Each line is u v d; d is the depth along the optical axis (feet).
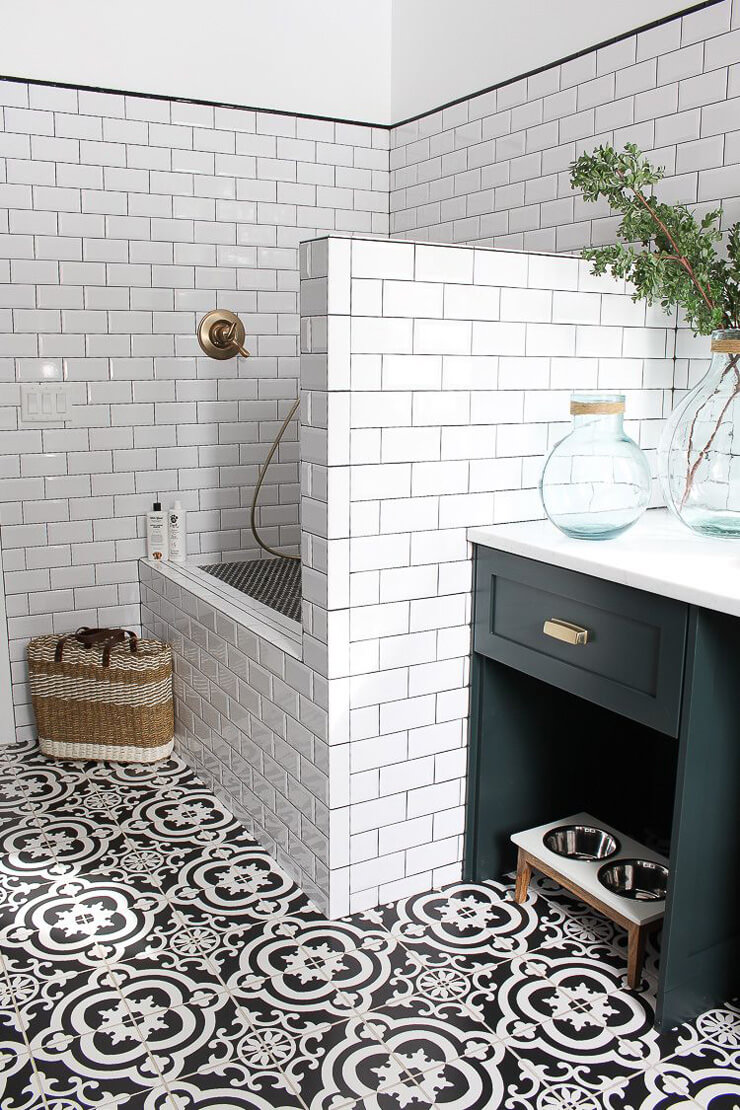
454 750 7.35
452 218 10.24
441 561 7.00
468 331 6.75
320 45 10.62
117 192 9.80
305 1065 5.54
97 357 9.98
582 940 6.77
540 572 6.42
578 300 7.22
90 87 9.51
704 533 6.50
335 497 6.44
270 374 10.96
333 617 6.59
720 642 5.41
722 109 7.17
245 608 8.53
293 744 7.28
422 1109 5.21
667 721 5.54
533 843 7.10
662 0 7.55
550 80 8.71
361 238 6.20
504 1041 5.75
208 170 10.22
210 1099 5.29
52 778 9.36
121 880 7.51
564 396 7.32
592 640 6.05
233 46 10.14
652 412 7.79
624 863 6.86
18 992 6.17
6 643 10.04
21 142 9.30
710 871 5.83
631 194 7.95
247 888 7.42
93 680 9.46
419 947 6.67
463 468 6.95
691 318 6.93
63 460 10.00
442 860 7.49
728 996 6.19
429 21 10.31
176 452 10.57
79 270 9.74
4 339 9.53
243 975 6.36
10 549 9.91
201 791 9.10
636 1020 5.95
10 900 7.22
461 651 7.23
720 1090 5.38
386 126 11.21
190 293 10.34
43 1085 5.39
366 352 6.36
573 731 7.84
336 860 6.95
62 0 9.26
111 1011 6.00
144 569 10.48
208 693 8.94
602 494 6.37
